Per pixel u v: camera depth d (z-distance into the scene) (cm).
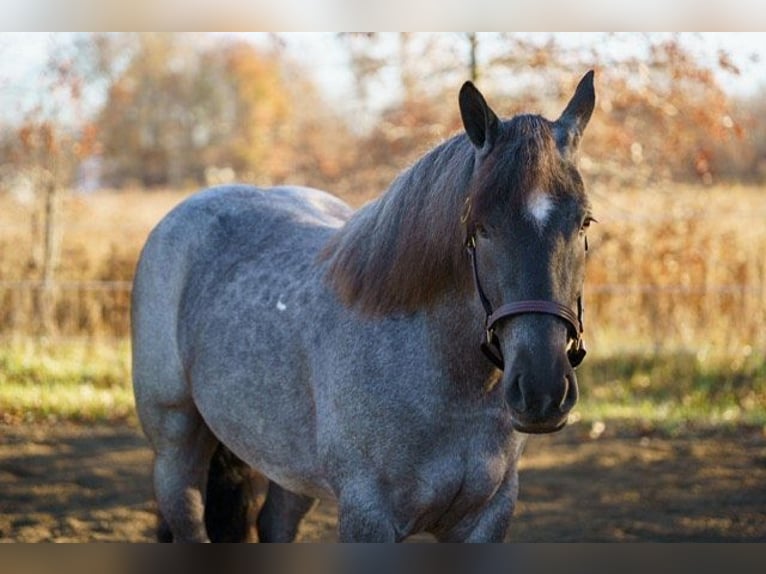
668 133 962
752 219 977
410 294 299
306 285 340
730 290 902
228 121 2372
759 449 692
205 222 414
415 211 303
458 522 315
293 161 1402
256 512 421
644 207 994
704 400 805
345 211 446
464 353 292
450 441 298
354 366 306
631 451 692
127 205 1341
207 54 2438
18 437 722
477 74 959
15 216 1120
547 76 956
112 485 619
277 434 341
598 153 963
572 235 261
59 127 1033
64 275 998
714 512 561
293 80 1950
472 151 290
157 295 416
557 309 255
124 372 870
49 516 556
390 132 1043
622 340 915
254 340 349
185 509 407
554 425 253
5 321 955
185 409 408
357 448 304
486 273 267
